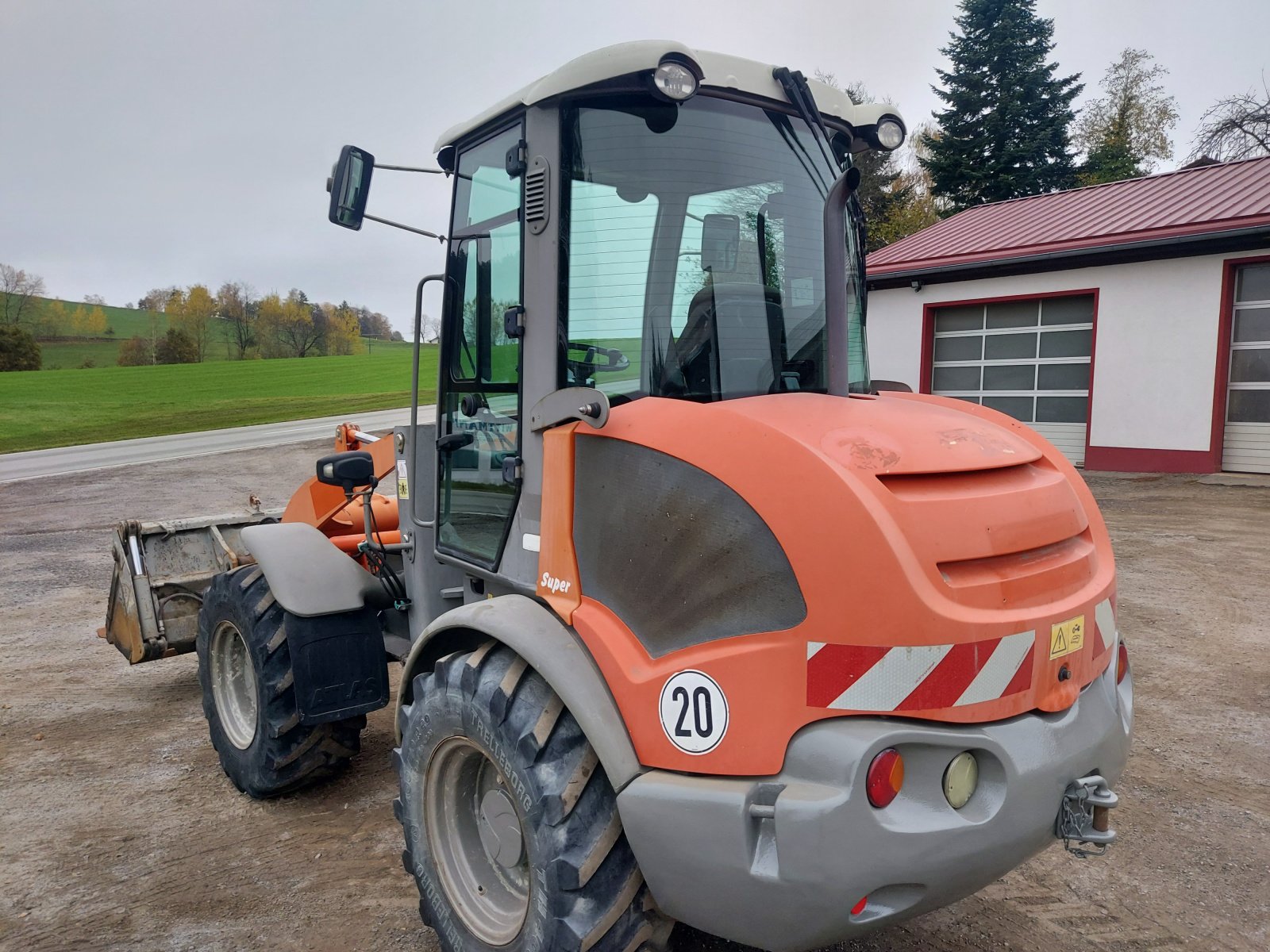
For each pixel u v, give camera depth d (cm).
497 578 279
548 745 226
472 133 293
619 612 227
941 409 267
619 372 246
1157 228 1269
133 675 583
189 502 1390
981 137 3428
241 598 368
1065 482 242
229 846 353
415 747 268
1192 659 559
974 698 196
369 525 391
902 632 190
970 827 195
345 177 312
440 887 266
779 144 269
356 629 356
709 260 253
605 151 248
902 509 197
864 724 192
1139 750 433
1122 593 711
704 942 283
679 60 233
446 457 319
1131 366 1341
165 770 428
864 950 280
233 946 288
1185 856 337
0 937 295
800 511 196
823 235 267
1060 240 1381
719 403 235
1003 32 3444
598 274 248
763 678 197
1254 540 876
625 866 221
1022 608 207
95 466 1884
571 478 241
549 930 218
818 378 264
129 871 335
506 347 278
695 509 210
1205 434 1283
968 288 1517
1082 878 323
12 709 517
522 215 260
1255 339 1249
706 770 204
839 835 187
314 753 367
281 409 3219
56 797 399
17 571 931
